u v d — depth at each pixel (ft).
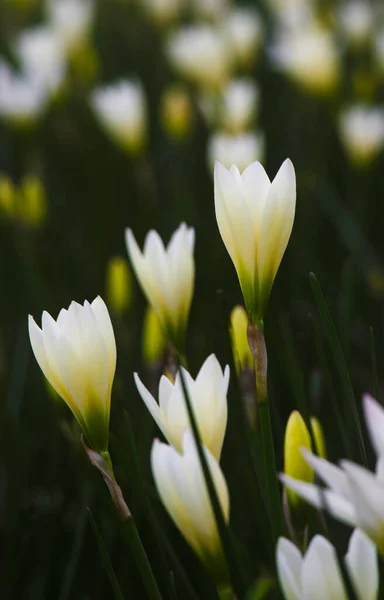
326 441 2.66
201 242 3.95
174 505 1.69
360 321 3.60
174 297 1.94
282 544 1.63
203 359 2.90
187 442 1.69
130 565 2.36
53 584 2.53
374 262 3.76
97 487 2.18
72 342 1.74
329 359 3.03
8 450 2.59
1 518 2.68
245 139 3.33
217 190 1.75
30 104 4.11
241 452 2.41
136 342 3.12
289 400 2.87
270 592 1.98
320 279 3.78
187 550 2.40
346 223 3.86
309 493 1.55
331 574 1.60
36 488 2.78
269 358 2.89
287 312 3.39
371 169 4.60
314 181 3.98
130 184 4.79
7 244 4.15
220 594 1.72
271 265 1.75
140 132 3.92
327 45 4.32
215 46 4.43
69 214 4.63
